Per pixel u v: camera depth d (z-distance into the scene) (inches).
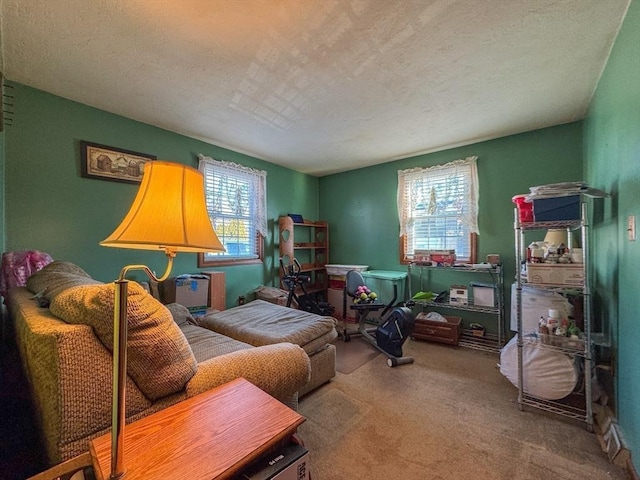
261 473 28.8
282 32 62.7
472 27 61.7
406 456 57.7
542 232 117.9
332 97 91.7
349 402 77.5
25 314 41.4
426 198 148.6
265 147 139.9
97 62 72.9
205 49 68.2
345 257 184.2
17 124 81.4
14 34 62.1
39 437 43.7
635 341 54.3
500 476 52.9
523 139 120.9
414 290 150.7
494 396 81.0
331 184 191.6
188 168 32.1
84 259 94.7
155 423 31.4
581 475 53.2
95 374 33.0
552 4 55.7
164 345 36.8
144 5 54.9
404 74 79.1
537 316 86.2
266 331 81.4
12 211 80.6
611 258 71.3
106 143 99.6
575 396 77.2
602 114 79.4
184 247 27.9
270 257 163.8
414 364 103.3
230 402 35.8
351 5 55.6
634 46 55.0
